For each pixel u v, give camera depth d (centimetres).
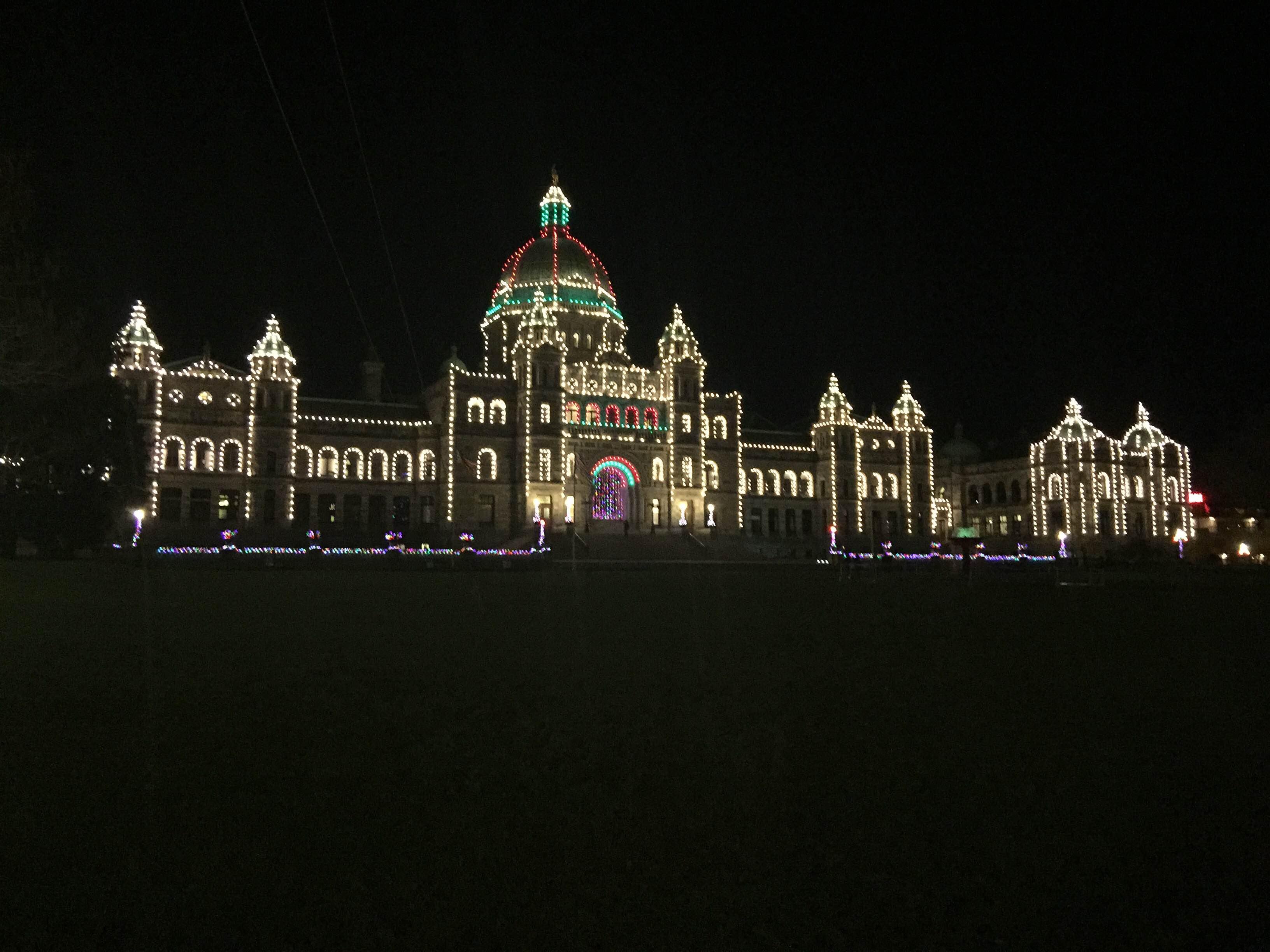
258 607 3123
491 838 915
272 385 9781
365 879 826
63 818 958
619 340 11762
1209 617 3014
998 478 12875
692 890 808
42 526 6138
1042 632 2552
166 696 1550
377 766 1146
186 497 9406
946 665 1945
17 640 2181
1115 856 884
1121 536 11519
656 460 10912
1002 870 852
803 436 12488
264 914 765
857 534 11712
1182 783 1091
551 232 11875
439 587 4350
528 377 10394
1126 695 1611
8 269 3941
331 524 9769
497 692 1614
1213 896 808
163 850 881
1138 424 12125
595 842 907
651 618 2898
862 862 866
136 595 3556
